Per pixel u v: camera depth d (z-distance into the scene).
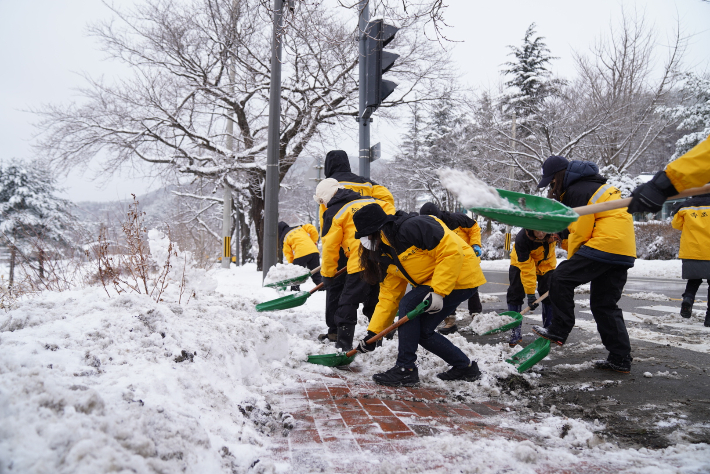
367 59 6.62
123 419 1.83
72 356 2.39
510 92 31.89
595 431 2.77
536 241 5.34
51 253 5.95
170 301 4.20
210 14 14.02
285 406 3.10
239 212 25.59
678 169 2.38
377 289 5.20
